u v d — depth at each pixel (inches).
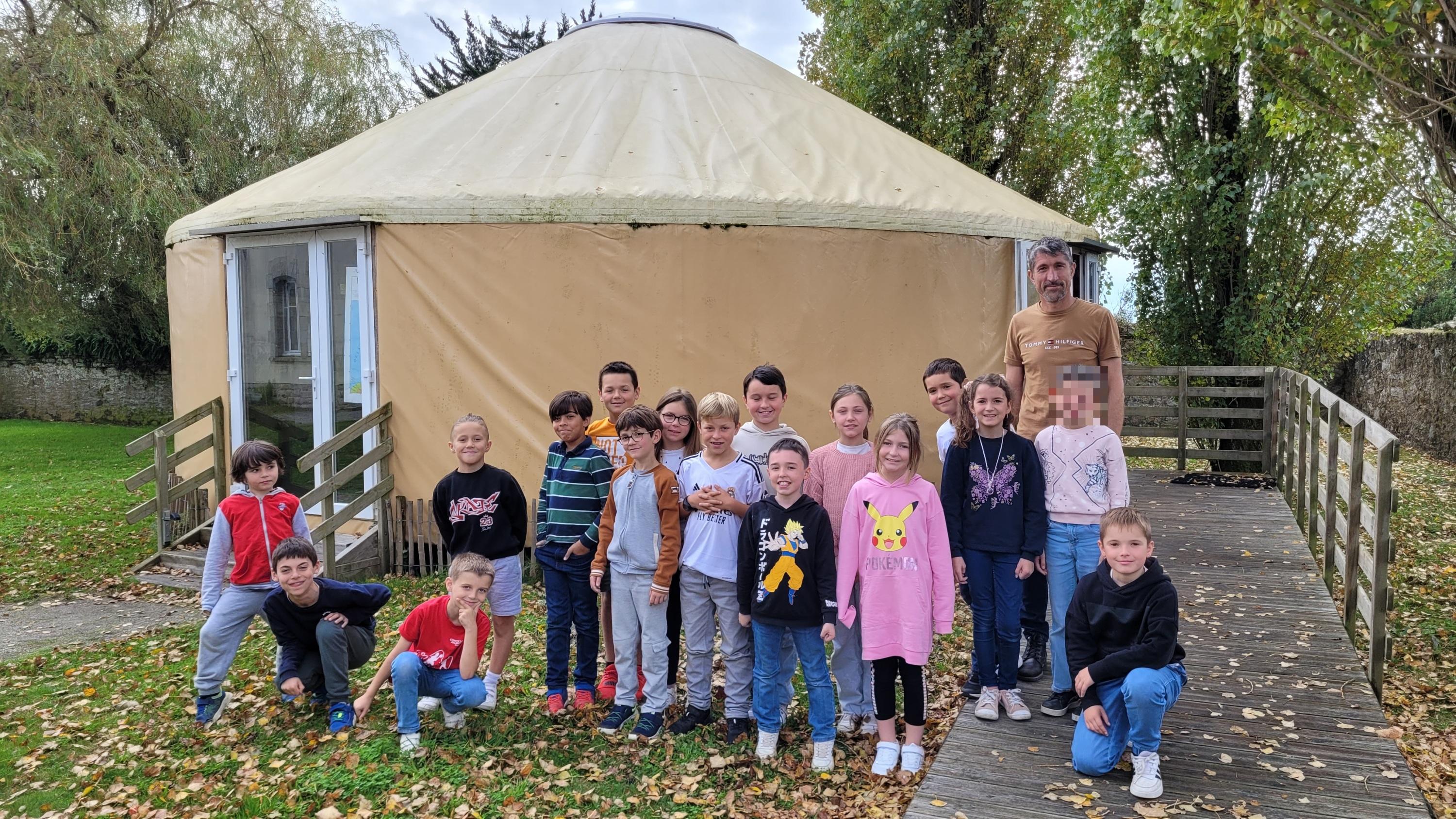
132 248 619.5
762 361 268.2
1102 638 133.3
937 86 588.7
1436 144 254.8
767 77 354.9
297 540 162.4
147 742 164.7
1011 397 152.9
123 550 334.3
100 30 533.3
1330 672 164.4
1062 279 177.6
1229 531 264.8
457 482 173.2
